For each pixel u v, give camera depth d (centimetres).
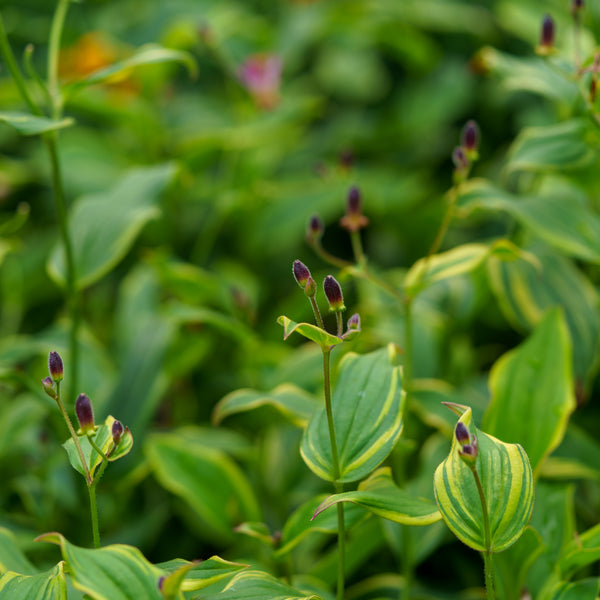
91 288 250
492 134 268
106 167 249
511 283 172
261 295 237
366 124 281
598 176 171
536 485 161
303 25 283
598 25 204
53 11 318
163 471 168
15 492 180
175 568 143
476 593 166
